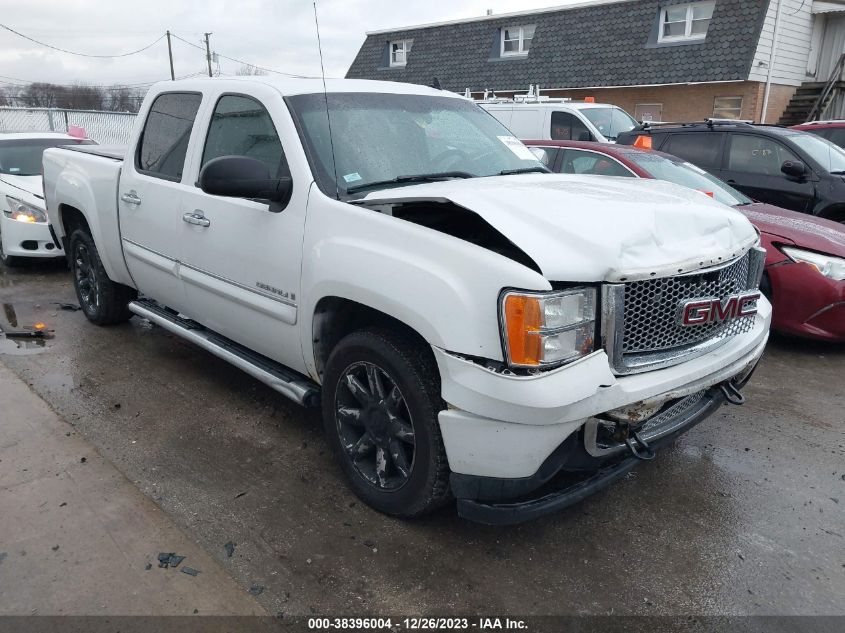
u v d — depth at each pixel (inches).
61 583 103.2
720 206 124.4
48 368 188.7
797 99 746.8
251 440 150.3
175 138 166.4
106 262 199.9
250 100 144.9
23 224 288.2
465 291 98.1
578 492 106.0
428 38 933.2
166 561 108.8
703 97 714.2
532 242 97.8
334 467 140.0
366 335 115.7
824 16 754.2
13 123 709.3
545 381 93.4
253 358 152.0
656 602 103.5
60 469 135.4
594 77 763.4
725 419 167.9
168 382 180.7
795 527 123.5
